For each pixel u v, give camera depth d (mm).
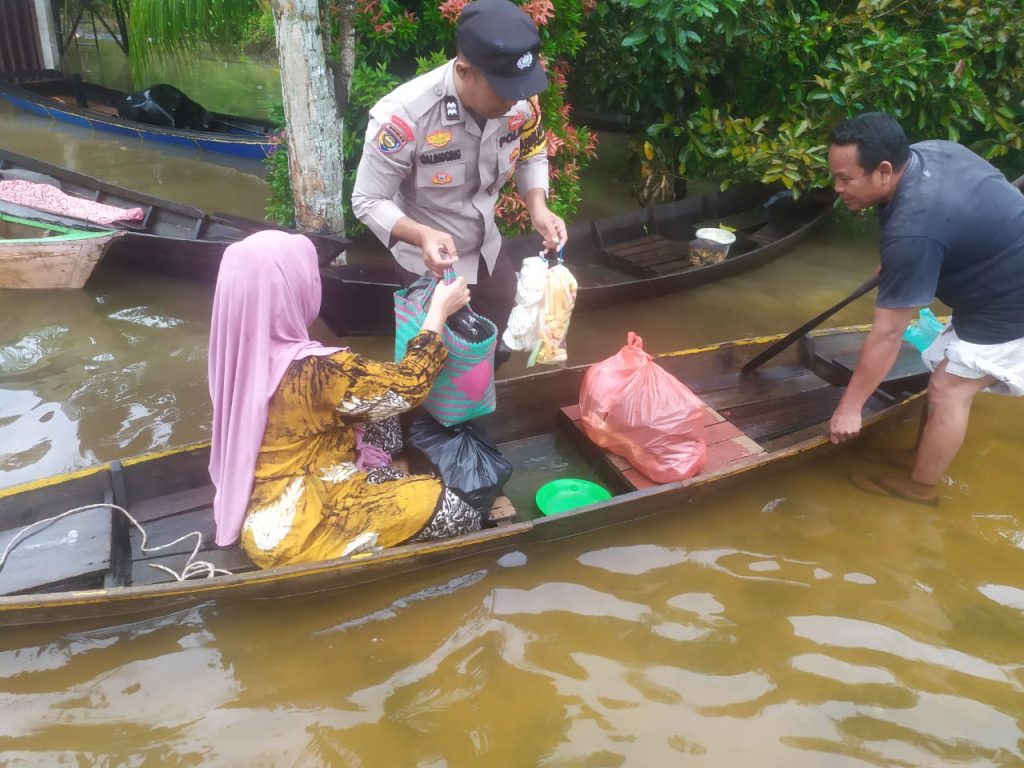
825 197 7164
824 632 2924
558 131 5961
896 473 3822
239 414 2727
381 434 3367
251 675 2689
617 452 3611
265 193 7652
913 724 2568
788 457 3582
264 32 12508
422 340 2861
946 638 2918
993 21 6121
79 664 2697
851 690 2689
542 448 3945
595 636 2883
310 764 2389
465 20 2752
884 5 6281
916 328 4309
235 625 2871
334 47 5926
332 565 2787
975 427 4246
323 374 2643
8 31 11305
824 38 6449
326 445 2930
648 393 3479
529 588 3084
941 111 6422
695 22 6145
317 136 5320
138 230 5855
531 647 2834
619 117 9555
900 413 4000
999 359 3305
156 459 3262
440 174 3176
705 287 5918
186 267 5438
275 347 2652
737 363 4488
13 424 4008
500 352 3932
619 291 5383
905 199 3080
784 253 6508
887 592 3125
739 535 3402
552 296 3301
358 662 2754
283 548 2805
